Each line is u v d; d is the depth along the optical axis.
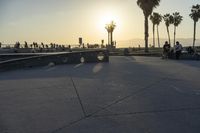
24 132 5.66
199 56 25.02
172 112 6.80
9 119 6.48
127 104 7.59
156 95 8.65
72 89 9.80
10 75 14.02
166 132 5.48
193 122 6.04
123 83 10.88
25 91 9.57
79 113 6.84
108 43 63.50
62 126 5.95
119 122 6.12
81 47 52.41
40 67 18.39
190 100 7.99
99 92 9.20
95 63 21.11
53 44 50.28
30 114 6.84
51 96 8.73
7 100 8.29
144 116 6.51
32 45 47.31
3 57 25.23
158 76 12.87
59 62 20.44
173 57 26.03
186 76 12.90
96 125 5.96
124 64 19.70
